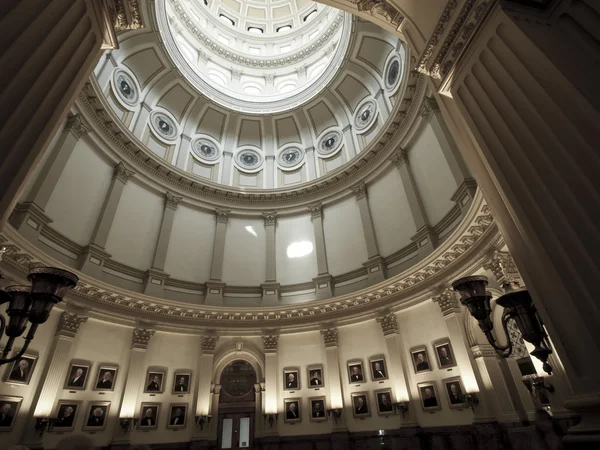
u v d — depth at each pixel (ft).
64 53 10.24
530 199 9.94
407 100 44.24
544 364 11.23
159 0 50.16
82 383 34.58
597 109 8.66
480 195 27.22
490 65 11.92
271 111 62.85
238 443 41.55
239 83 68.18
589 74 9.36
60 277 11.65
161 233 47.52
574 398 8.30
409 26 16.88
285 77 69.92
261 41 74.13
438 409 34.45
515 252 11.02
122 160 45.98
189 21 63.16
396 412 37.45
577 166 8.84
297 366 44.62
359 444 38.17
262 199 57.00
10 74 8.09
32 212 32.48
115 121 43.78
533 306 11.57
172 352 42.57
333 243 51.60
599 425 7.63
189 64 58.49
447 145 37.55
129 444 35.22
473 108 12.55
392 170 48.01
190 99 59.52
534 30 10.55
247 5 76.84
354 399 40.73
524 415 29.25
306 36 73.51
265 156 63.36
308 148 62.28
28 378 30.81
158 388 39.81
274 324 46.52
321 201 55.31
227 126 63.21
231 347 45.62
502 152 11.02
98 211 41.34
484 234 30.35
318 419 40.91
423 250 39.88
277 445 40.01
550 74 9.79
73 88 10.57
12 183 7.88
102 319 37.88
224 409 43.01
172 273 46.62
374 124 53.72
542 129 9.89
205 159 58.95
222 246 52.21
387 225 46.37
